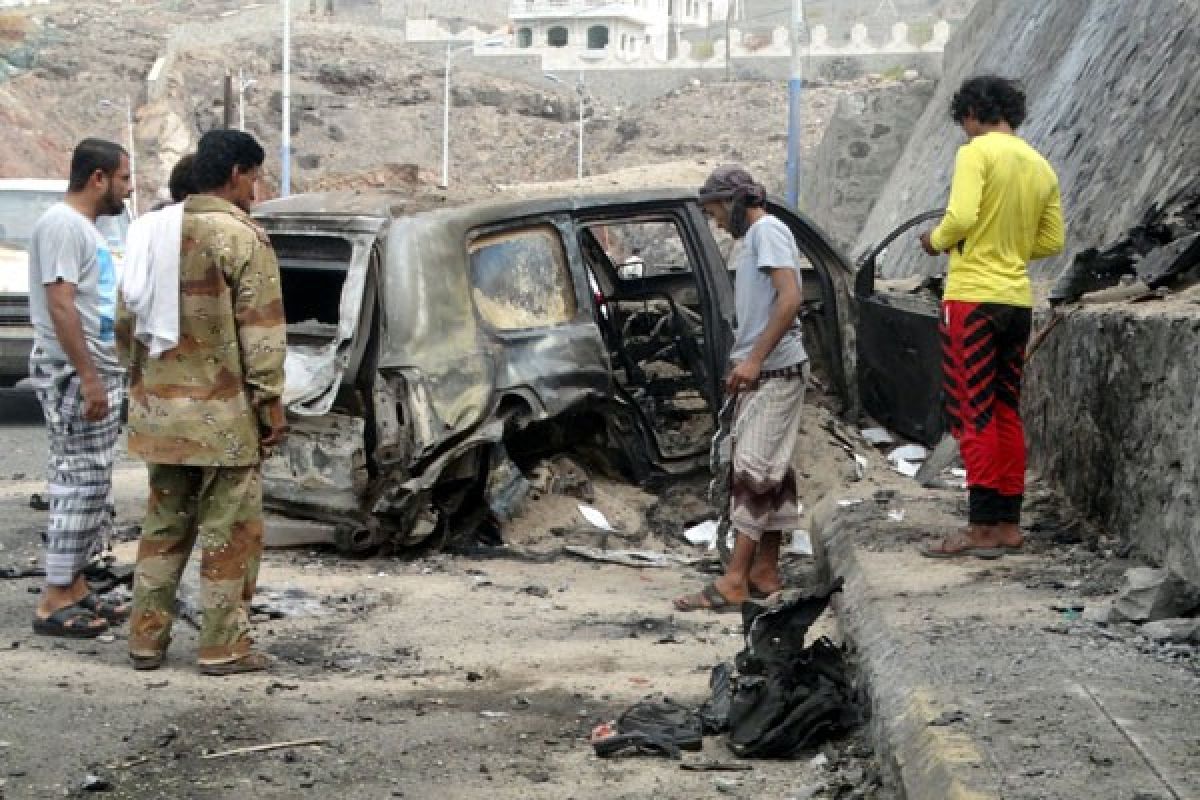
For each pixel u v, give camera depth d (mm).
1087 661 4699
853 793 4336
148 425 5836
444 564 7973
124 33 83625
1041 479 8312
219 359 5812
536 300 8500
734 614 6902
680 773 4668
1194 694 4324
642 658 6102
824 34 76062
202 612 5906
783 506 7004
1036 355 8461
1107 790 3506
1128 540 6531
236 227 5816
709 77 82375
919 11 81000
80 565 6637
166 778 4641
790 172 33750
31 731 5074
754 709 4914
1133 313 6711
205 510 5902
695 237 8844
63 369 6500
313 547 8359
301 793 4496
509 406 8211
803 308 9703
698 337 9203
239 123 79812
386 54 88625
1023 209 6398
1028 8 23797
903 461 9047
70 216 6484
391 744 4977
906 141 32781
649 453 8719
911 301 9742
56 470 6590
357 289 7949
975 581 5992
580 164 75438
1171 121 11773
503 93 85562
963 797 3488
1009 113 6523
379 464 7855
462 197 8758
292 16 95438
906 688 4500
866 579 6094
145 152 73500
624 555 8102
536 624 6703
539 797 4438
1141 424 6383
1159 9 14320
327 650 6285
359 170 78125
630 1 94750
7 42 79000
